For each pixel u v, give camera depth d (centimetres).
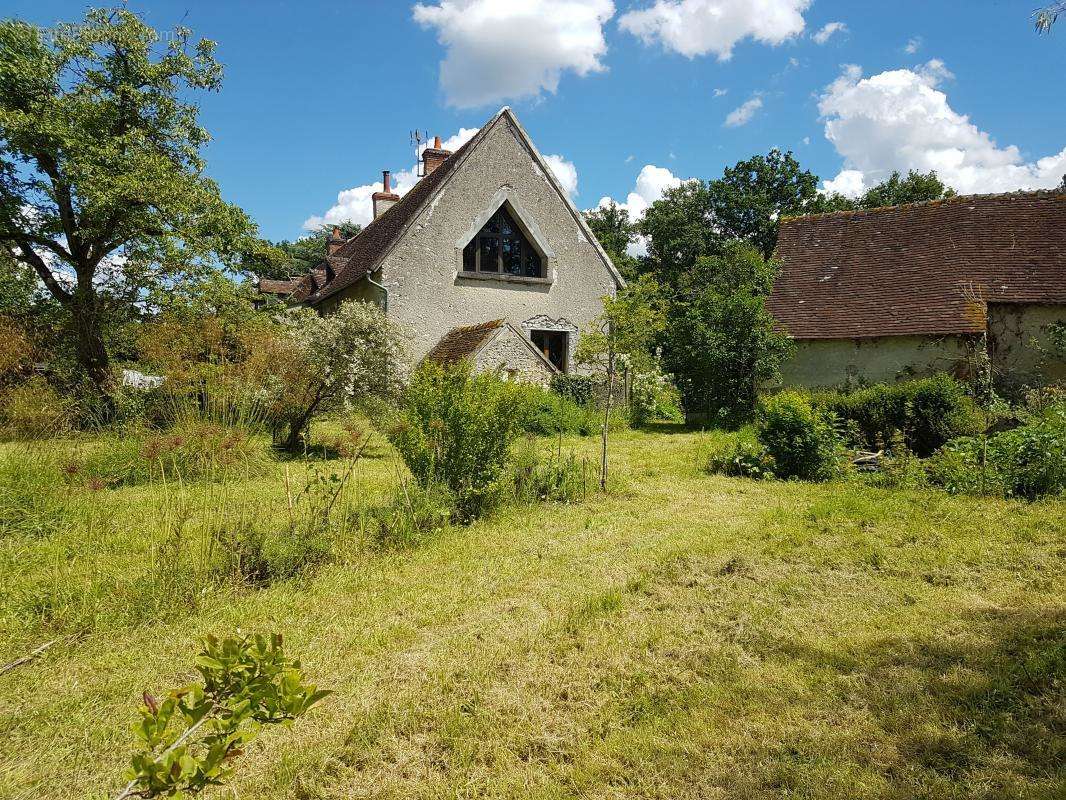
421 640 418
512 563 566
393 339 1222
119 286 1619
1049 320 1464
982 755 282
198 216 1691
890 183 4116
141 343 1135
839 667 367
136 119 1684
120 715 332
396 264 1766
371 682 363
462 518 704
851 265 1828
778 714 321
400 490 690
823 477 928
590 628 427
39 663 381
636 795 270
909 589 481
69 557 540
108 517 634
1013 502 711
